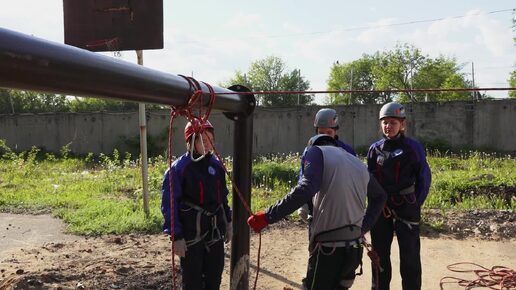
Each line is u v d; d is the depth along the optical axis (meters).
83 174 16.55
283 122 29.47
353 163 3.41
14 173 16.69
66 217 9.13
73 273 5.64
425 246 7.07
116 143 30.67
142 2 6.20
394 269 6.03
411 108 28.31
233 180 3.87
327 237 3.34
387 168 4.54
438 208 9.37
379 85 52.91
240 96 3.71
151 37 6.21
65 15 6.23
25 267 5.91
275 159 19.67
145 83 2.62
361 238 3.46
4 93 44.50
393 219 4.60
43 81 2.05
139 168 17.30
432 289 5.39
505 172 14.57
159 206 9.80
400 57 51.91
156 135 29.81
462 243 7.23
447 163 18.12
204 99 3.16
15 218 9.41
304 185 3.21
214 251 3.89
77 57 2.16
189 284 3.78
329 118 4.15
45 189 13.18
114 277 5.52
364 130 28.69
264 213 3.27
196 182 3.76
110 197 11.62
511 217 8.45
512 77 42.50
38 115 31.56
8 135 31.84
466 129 27.59
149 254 6.63
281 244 7.17
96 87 2.31
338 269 3.37
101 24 6.20
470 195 10.99
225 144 29.08
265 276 5.77
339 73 68.06
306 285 3.49
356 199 3.36
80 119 31.14
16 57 1.90
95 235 7.92
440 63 53.09
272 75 63.66
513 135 26.92
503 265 6.20
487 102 27.27
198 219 3.76
